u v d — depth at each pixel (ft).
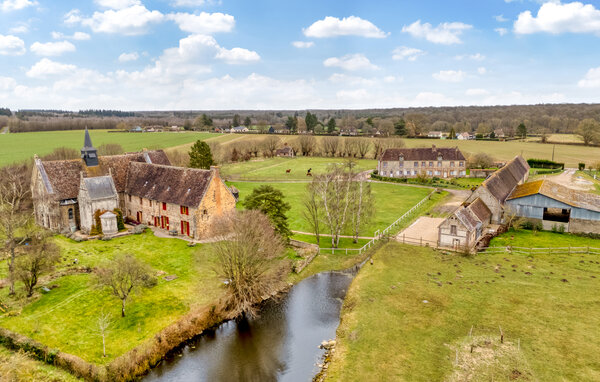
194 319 132.46
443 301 141.90
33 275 143.74
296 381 109.09
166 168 236.02
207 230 211.00
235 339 129.08
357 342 121.19
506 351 112.37
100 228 213.05
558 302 137.08
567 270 162.61
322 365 115.34
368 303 143.13
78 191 220.43
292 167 482.28
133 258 144.46
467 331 123.34
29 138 650.02
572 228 206.28
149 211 232.73
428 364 109.09
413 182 373.61
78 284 155.74
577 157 493.77
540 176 382.22
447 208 269.64
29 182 272.51
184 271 167.43
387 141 569.23
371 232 225.35
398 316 133.69
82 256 182.70
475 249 186.50
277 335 131.13
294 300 153.79
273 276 155.22
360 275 168.76
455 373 104.68
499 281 155.12
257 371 113.39
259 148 616.39
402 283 157.07
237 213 169.07
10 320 129.90
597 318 126.62
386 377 104.78
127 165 255.29
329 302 151.74
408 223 237.25
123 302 132.36
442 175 420.77
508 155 508.53
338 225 201.26
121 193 247.70
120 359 109.70
